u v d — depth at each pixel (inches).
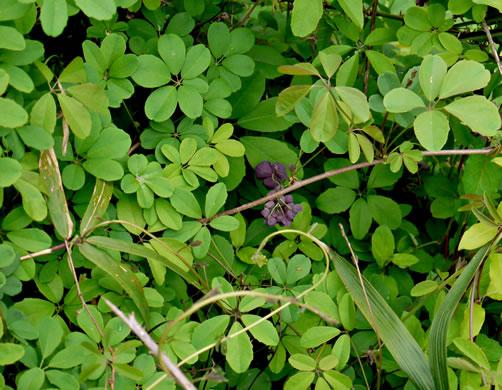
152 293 43.7
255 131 48.5
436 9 45.6
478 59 46.1
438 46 46.1
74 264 43.4
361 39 48.5
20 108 40.4
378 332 43.5
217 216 45.1
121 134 43.5
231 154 45.5
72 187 43.0
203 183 46.4
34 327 41.6
